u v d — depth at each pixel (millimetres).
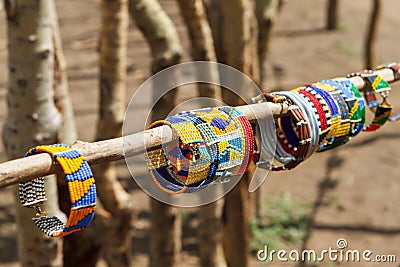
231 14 4609
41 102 3027
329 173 10484
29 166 1261
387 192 9844
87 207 1296
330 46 16516
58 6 19109
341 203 9500
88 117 11781
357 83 2035
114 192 4367
